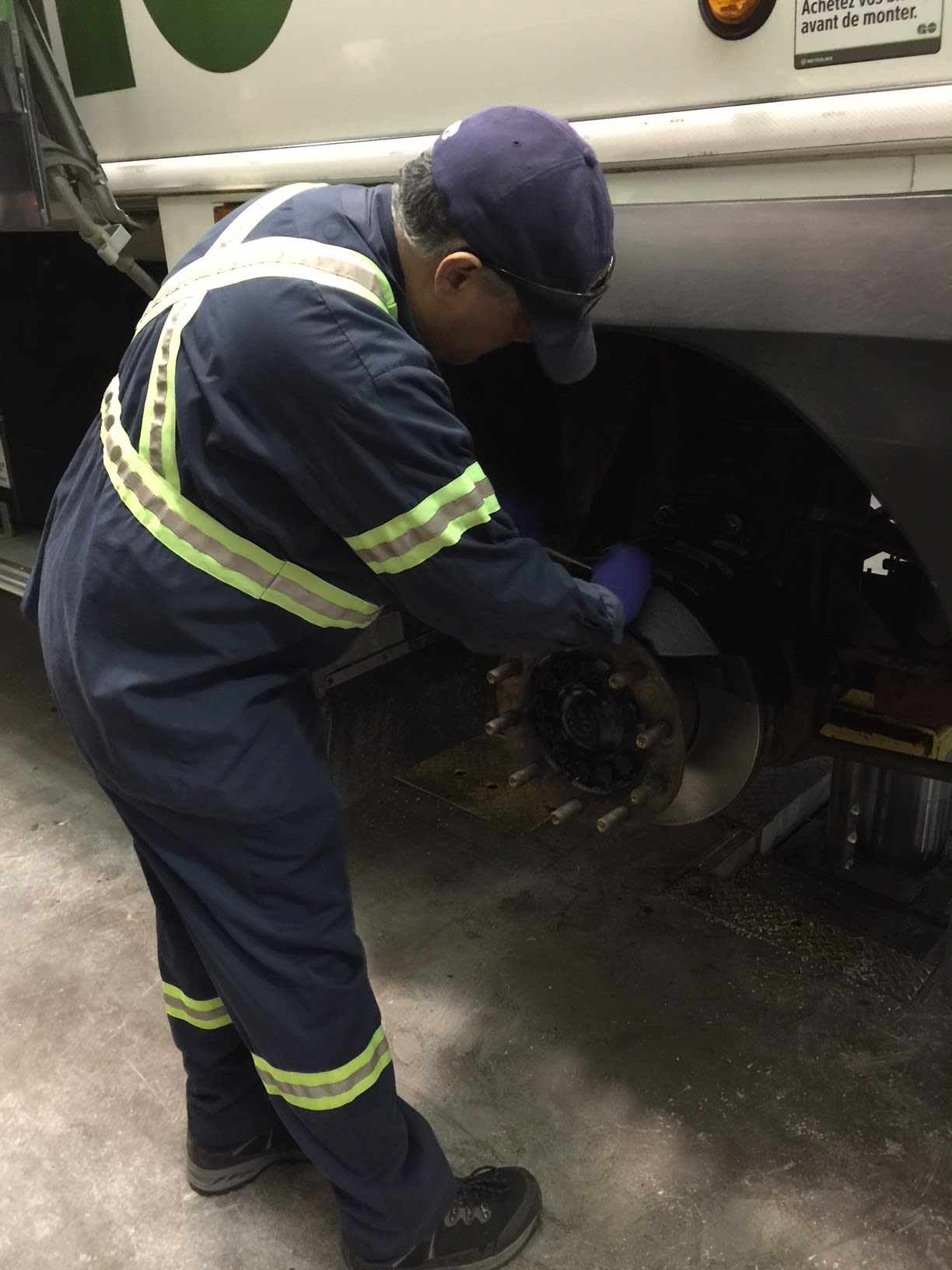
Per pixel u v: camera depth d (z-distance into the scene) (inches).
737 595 59.0
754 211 47.9
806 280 44.2
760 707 58.6
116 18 70.5
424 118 57.0
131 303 105.0
